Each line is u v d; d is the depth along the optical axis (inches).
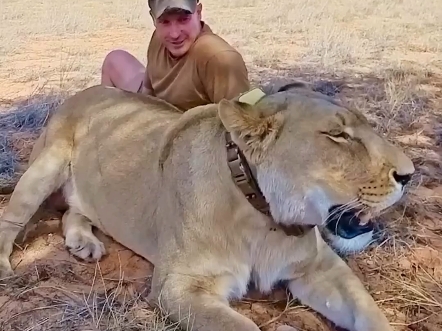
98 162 65.5
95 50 168.4
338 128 47.4
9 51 166.9
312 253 52.7
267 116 48.3
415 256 62.0
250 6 249.9
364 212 49.0
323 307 52.8
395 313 53.6
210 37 69.6
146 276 58.7
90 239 62.6
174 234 52.6
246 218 50.4
